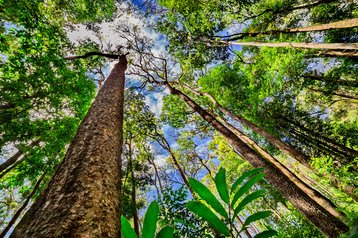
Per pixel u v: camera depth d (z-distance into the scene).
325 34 10.67
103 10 12.68
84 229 1.18
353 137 9.36
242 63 13.62
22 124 7.09
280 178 6.59
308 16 10.70
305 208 5.74
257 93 11.67
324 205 6.17
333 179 6.48
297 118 11.81
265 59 11.18
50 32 7.25
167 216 4.51
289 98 10.97
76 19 12.38
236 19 10.74
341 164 6.71
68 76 8.70
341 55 9.64
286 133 12.30
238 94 13.55
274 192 13.16
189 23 11.73
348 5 9.77
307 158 9.23
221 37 11.77
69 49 11.90
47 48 7.37
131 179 14.97
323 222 5.29
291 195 6.16
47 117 8.45
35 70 7.08
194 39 12.59
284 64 9.76
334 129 10.55
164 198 5.10
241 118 11.97
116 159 2.41
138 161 16.72
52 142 8.00
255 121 12.97
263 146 14.20
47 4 10.76
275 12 10.00
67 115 9.69
